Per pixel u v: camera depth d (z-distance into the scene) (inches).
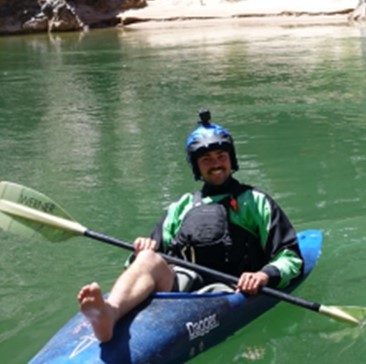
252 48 628.7
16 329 156.1
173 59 590.9
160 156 294.5
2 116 396.8
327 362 138.4
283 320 154.9
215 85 455.2
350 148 292.8
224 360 139.7
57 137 338.6
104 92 454.0
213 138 157.6
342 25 783.1
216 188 159.6
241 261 156.4
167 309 138.3
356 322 145.3
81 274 185.0
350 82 436.1
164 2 1044.5
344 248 193.0
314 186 247.0
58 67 587.5
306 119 346.9
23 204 171.5
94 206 236.8
